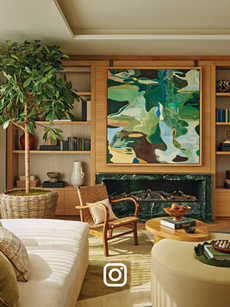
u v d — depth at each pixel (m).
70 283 1.46
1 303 0.99
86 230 2.22
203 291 1.40
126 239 3.16
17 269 1.31
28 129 3.11
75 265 1.65
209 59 3.98
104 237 2.63
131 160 3.93
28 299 1.18
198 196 4.20
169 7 2.80
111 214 3.03
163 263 1.60
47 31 3.09
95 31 3.33
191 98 3.91
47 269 1.49
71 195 3.94
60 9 2.66
